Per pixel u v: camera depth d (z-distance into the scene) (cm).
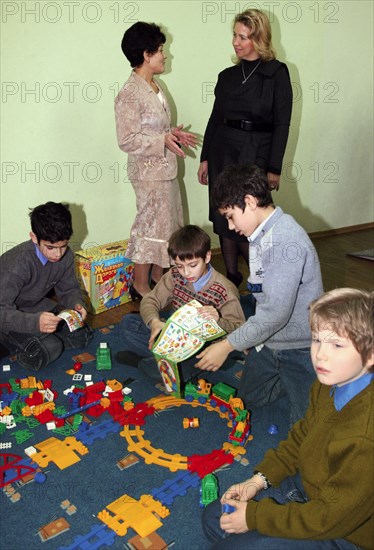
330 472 98
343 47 328
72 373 193
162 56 224
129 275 254
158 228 240
